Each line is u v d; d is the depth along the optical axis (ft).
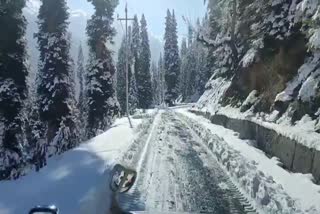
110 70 141.28
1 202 35.42
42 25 116.57
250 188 40.24
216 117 124.16
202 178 47.16
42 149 77.25
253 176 42.83
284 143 55.88
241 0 107.14
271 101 78.74
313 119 54.65
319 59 54.29
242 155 60.39
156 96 451.53
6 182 46.85
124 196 37.63
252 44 89.40
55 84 113.19
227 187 42.91
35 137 107.65
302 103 58.13
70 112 114.83
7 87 85.10
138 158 60.03
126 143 73.36
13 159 83.97
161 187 42.68
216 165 55.16
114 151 63.72
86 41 142.20
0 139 84.58
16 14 87.10
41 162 64.85
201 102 192.85
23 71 88.58
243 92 106.01
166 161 58.13
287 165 53.57
